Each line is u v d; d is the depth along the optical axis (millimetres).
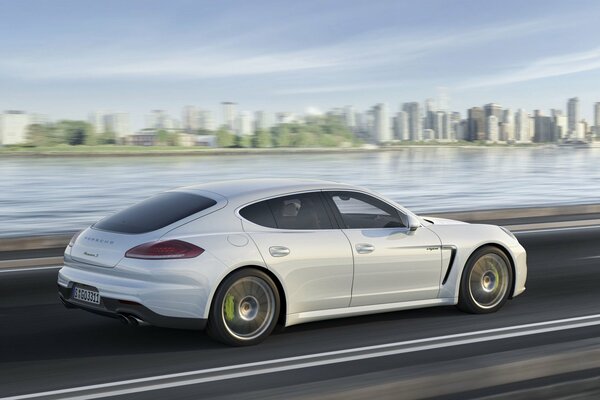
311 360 5941
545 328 7051
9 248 13766
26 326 7406
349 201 7023
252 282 6363
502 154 74750
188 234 6242
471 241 7508
